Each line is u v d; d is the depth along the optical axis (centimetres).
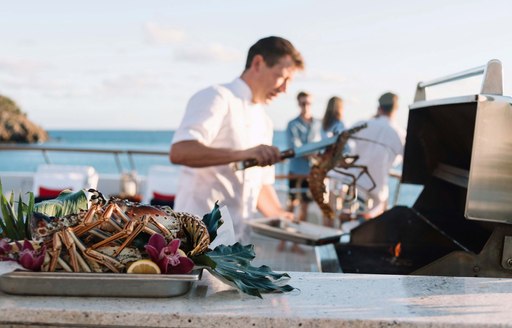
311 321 115
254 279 130
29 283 122
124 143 9406
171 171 630
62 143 9650
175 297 125
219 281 138
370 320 114
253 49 271
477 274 169
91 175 640
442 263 170
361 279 141
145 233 131
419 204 257
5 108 5731
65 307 118
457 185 221
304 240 266
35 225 127
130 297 124
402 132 429
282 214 305
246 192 276
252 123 277
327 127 616
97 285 123
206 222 140
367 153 419
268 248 354
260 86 273
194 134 257
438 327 114
